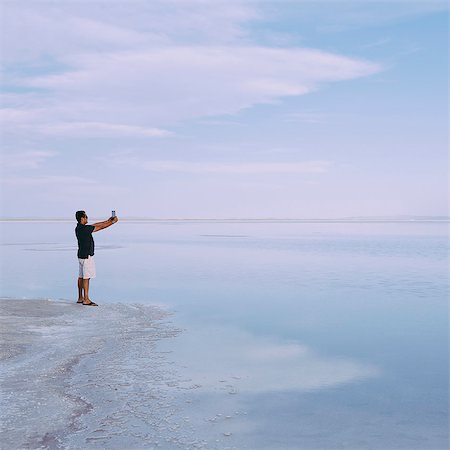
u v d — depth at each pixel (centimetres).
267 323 848
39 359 630
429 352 664
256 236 4603
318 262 1969
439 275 1527
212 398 492
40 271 1722
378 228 7419
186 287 1306
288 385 531
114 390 515
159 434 409
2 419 439
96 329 809
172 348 686
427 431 416
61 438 401
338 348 685
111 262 2009
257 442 395
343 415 450
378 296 1127
